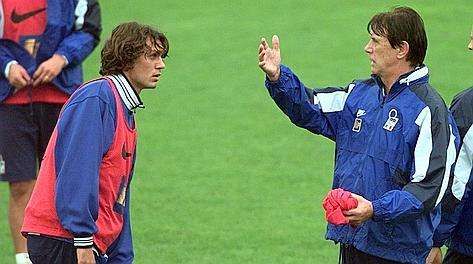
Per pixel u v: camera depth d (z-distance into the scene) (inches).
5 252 1251.8
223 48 2364.7
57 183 767.7
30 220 794.8
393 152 772.0
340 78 2114.9
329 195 751.1
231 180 1536.7
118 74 797.2
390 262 783.7
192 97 2015.3
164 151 1686.8
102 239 802.2
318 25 2517.2
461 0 2674.7
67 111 778.8
